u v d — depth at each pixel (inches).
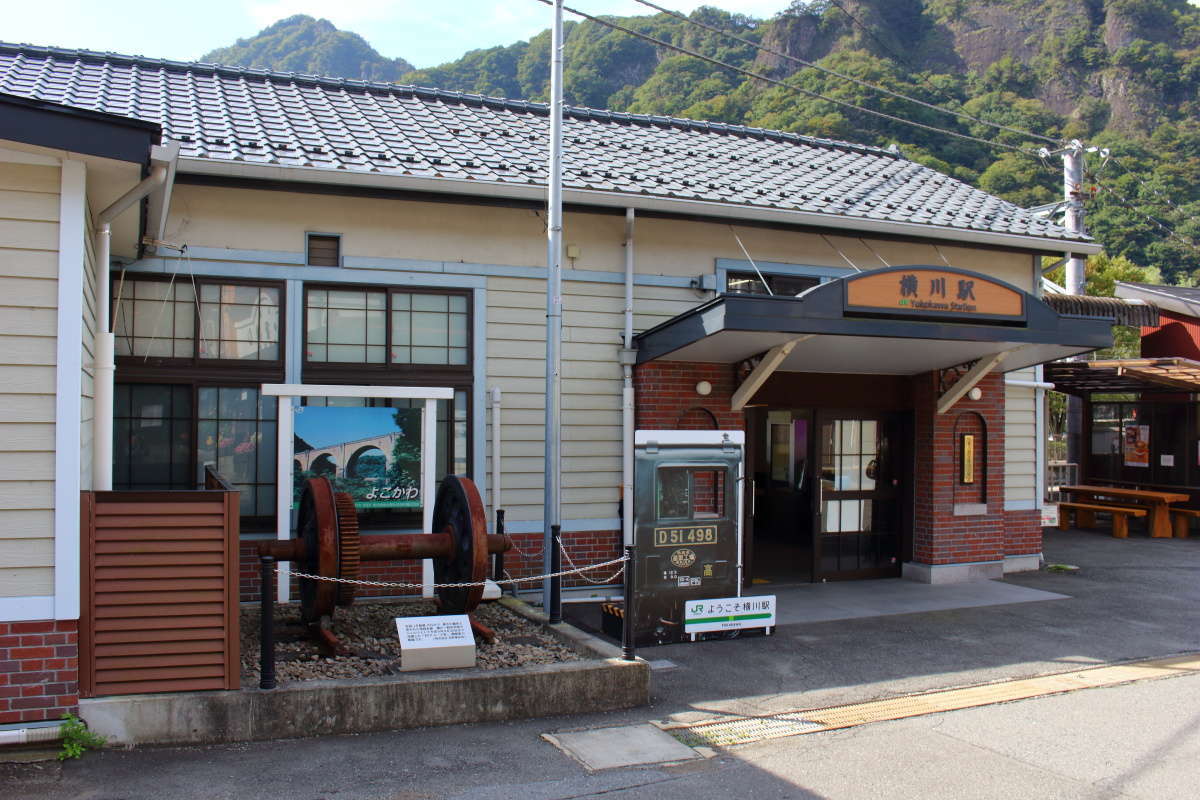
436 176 343.9
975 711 253.4
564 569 378.9
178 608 217.2
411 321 362.0
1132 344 1128.8
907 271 337.4
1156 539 598.9
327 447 332.2
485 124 446.9
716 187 411.5
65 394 204.8
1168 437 653.3
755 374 371.2
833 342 365.4
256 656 262.8
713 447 324.8
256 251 340.2
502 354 372.8
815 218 402.0
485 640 284.4
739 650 312.8
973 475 438.3
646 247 397.4
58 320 204.7
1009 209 498.9
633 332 390.6
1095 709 255.9
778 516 456.8
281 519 316.5
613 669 250.8
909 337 339.6
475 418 365.4
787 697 264.5
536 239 379.6
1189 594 417.1
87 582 211.2
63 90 367.9
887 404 435.8
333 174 329.4
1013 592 413.4
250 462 339.3
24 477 202.7
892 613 370.0
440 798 188.9
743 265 412.2
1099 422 713.0
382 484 337.4
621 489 388.5
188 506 219.0
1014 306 354.3
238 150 329.4
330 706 223.6
